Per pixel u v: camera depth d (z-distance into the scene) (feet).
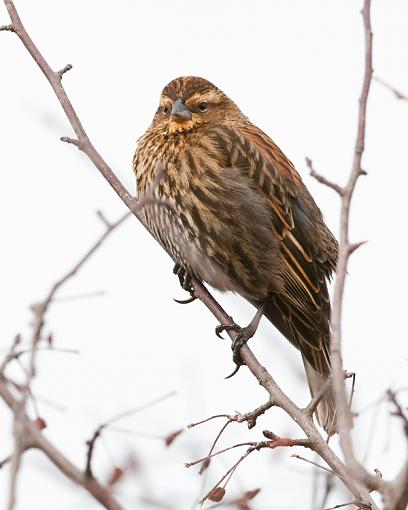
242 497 19.57
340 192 19.08
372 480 15.71
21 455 14.14
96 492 15.93
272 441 19.98
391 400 17.80
